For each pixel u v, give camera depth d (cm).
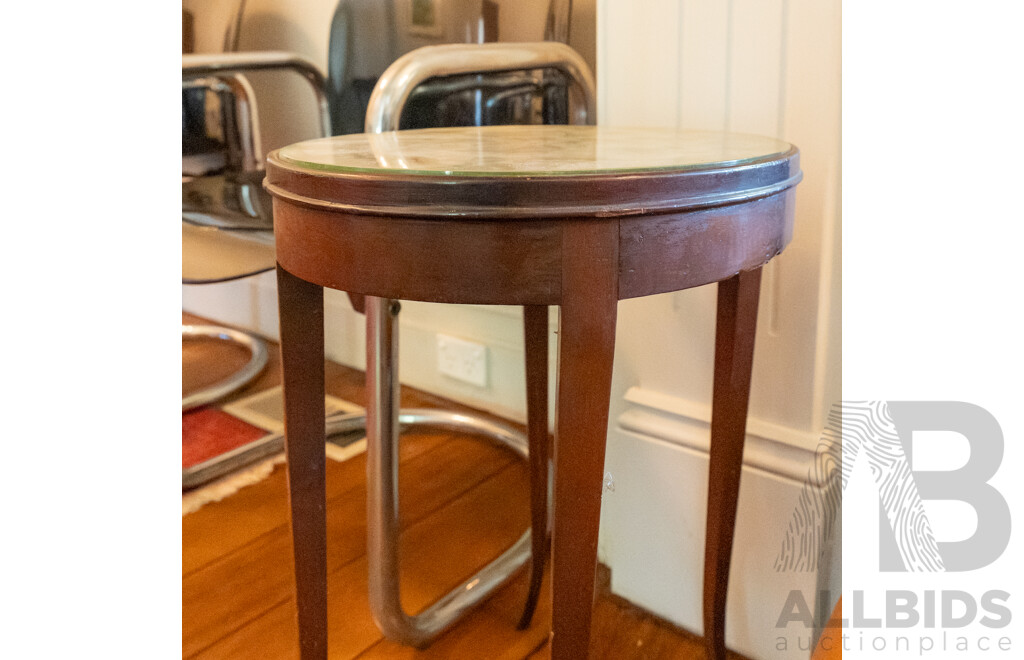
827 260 77
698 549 92
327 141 67
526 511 117
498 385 141
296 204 50
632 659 90
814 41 73
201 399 153
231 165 148
